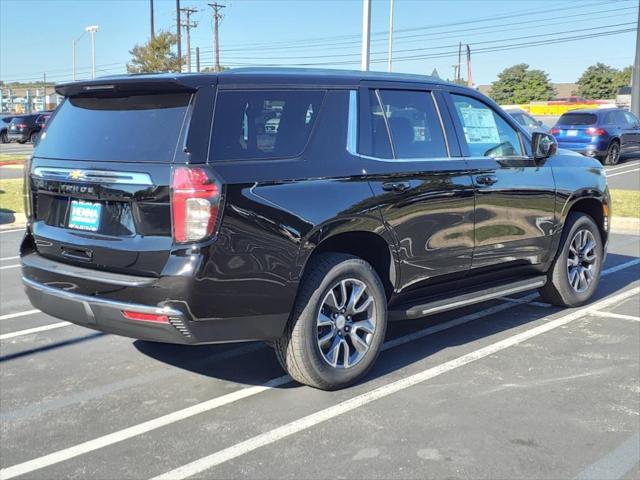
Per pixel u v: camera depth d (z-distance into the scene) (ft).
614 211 39.19
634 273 26.25
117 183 12.86
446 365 16.26
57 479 11.15
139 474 11.28
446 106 17.08
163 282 12.20
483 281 18.30
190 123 12.53
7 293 23.67
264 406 13.96
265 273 12.92
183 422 13.24
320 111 14.43
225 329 12.76
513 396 14.37
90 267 13.39
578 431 12.73
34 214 14.92
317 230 13.57
